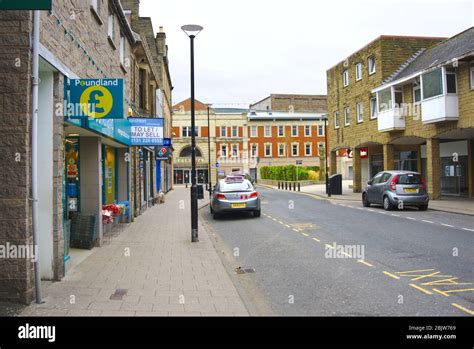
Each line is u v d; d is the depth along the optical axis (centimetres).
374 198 1903
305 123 6800
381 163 2980
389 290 632
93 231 971
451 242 1005
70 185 971
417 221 1409
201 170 6600
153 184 2491
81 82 732
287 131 6769
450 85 1936
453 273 721
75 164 999
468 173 2267
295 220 1522
